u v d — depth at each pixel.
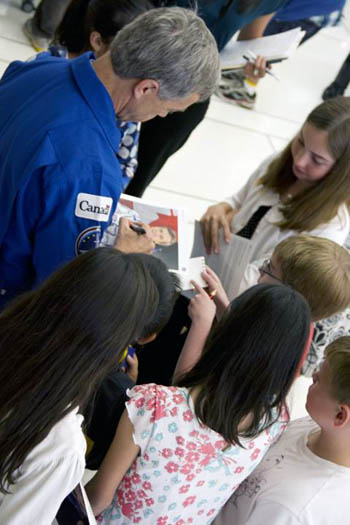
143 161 2.54
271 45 3.49
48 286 0.86
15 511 0.86
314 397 1.19
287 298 1.10
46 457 0.86
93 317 0.82
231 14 2.48
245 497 1.25
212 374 1.09
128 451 1.09
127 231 1.56
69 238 1.26
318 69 5.25
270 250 1.92
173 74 1.22
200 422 1.09
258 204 2.02
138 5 1.55
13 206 1.22
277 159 2.00
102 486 1.11
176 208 1.80
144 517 1.15
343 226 1.88
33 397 0.83
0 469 0.85
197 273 1.69
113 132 1.27
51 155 1.18
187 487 1.12
